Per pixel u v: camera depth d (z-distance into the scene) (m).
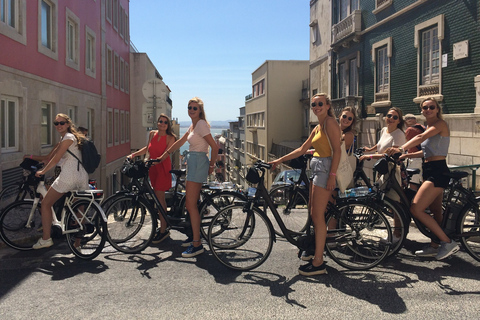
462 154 12.52
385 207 4.75
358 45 19.78
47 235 5.23
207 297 3.94
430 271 4.57
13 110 11.34
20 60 11.39
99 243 5.11
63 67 15.30
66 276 4.57
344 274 4.54
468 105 12.25
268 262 5.00
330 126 4.43
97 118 20.75
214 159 5.23
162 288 4.18
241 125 60.28
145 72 31.05
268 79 39.28
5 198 6.13
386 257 4.69
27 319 3.50
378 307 3.67
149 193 5.54
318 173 4.54
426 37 14.41
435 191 4.67
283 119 39.53
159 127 6.10
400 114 5.69
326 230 4.56
